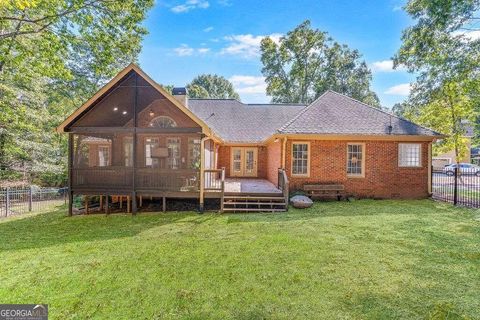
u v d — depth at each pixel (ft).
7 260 18.56
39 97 49.70
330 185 40.40
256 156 59.98
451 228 25.61
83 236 24.38
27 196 42.50
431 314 11.73
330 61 110.52
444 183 53.42
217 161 57.67
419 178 41.68
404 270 16.34
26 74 40.40
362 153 41.68
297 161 41.45
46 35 32.24
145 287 14.49
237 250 20.06
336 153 41.45
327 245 20.98
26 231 26.27
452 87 47.24
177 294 13.70
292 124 41.57
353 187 41.63
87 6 31.32
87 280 15.38
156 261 18.13
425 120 67.62
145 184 33.63
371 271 16.22
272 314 11.85
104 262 18.06
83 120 33.91
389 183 41.68
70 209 33.09
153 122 41.11
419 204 37.76
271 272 16.21
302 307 12.39
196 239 22.95
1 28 32.58
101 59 36.55
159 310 12.30
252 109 66.23
